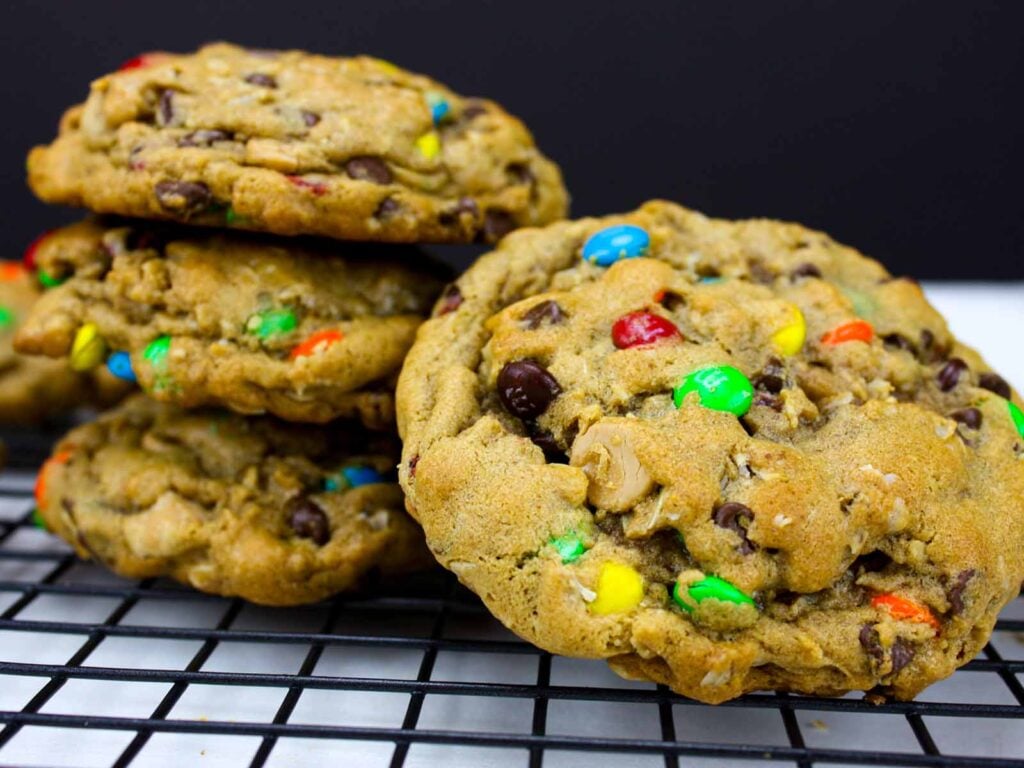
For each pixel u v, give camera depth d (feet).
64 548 0.83
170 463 0.73
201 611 0.73
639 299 0.66
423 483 0.59
